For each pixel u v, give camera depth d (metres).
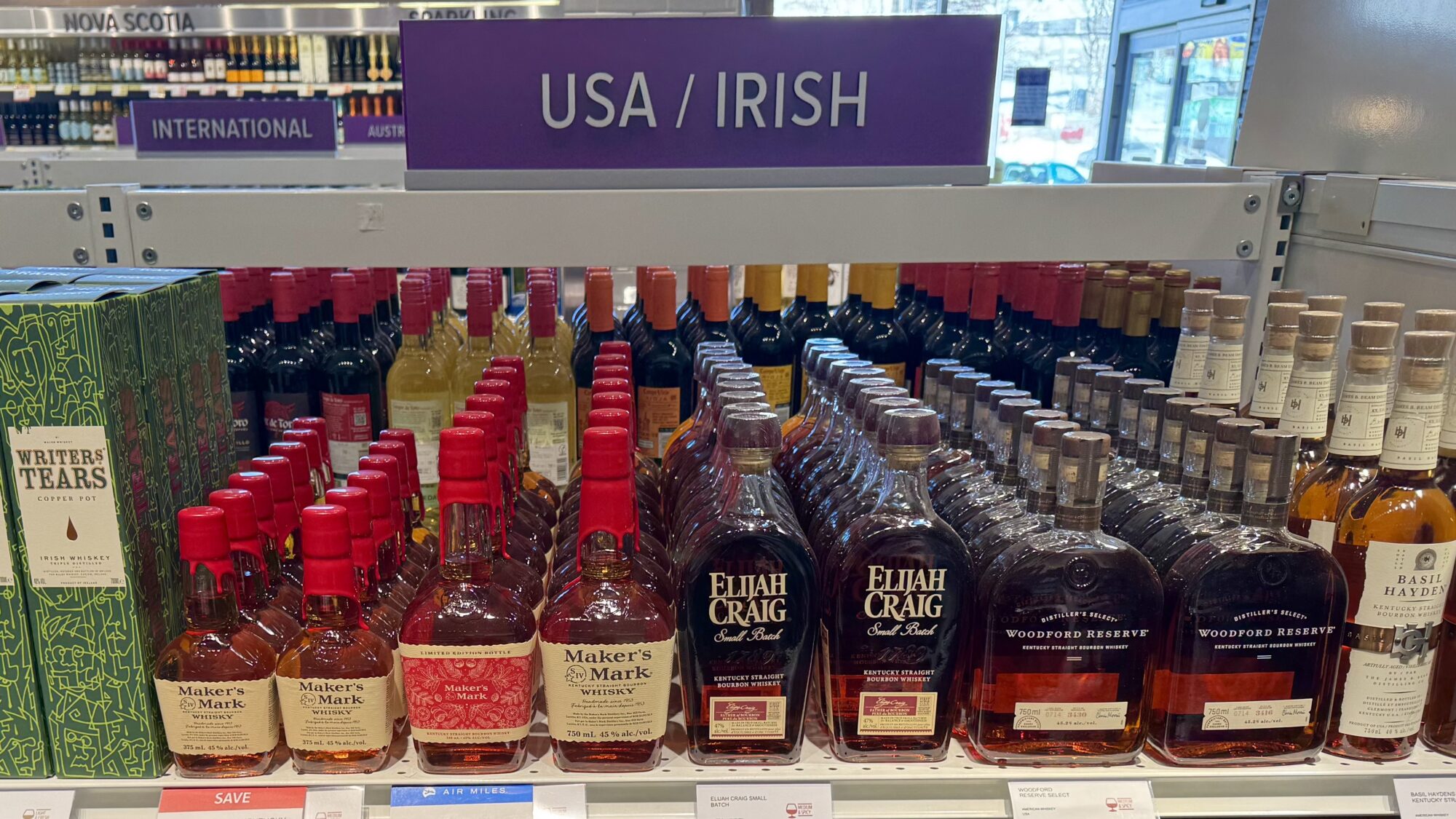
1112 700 0.99
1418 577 0.97
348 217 1.09
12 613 0.94
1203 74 6.38
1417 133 1.47
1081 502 0.95
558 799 0.95
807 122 1.10
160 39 7.52
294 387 1.53
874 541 0.96
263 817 0.94
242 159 3.79
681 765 1.00
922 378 1.79
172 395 1.02
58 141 7.59
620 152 1.10
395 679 1.00
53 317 0.86
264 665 0.95
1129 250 1.17
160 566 0.99
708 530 0.98
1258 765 1.01
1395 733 1.01
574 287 3.46
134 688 0.96
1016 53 7.48
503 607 0.95
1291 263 1.44
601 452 0.91
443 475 0.92
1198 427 1.03
